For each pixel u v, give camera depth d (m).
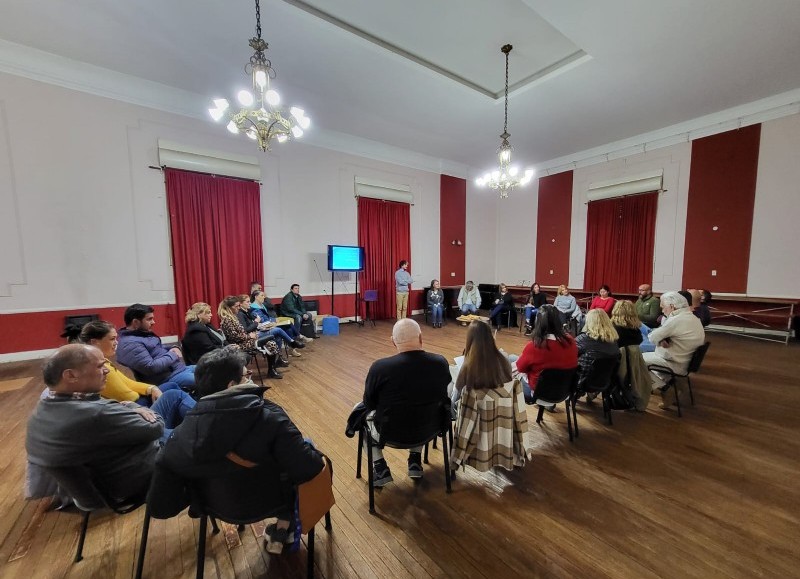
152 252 4.41
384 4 3.04
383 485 1.70
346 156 6.15
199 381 1.02
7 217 3.61
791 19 3.05
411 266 7.24
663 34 3.27
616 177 6.39
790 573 1.20
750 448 2.04
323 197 5.91
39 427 1.07
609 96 4.54
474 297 6.48
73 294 3.96
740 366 3.57
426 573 1.22
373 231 6.58
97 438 1.08
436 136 6.03
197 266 4.70
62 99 3.81
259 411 0.96
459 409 1.66
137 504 1.21
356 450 2.05
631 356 2.41
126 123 4.18
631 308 2.51
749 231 5.01
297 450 1.01
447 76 4.12
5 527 1.43
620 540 1.36
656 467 1.86
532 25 3.32
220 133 4.86
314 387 3.05
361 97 4.56
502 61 3.89
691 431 2.26
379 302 6.76
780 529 1.41
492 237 8.64
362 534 1.40
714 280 5.34
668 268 5.80
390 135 6.02
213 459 0.91
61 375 1.11
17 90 3.59
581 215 6.97
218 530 1.42
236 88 4.39
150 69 3.96
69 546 1.34
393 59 3.69
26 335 3.74
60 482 1.07
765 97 4.64
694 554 1.29
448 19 3.23
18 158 3.63
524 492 1.66
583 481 1.74
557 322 1.96
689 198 5.52
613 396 2.48
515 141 6.29
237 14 3.04
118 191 4.17
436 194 7.54
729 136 5.09
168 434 1.57
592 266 6.81
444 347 4.55
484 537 1.38
